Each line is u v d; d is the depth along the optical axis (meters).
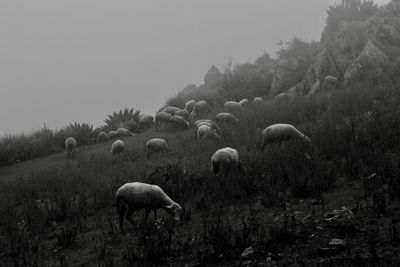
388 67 15.20
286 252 4.31
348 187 6.00
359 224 4.60
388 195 5.30
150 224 5.70
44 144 17.28
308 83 17.84
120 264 4.87
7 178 12.46
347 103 11.92
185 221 5.92
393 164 6.03
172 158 10.97
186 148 11.67
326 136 8.52
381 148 7.12
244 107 17.86
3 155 15.30
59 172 11.58
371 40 16.66
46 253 5.73
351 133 8.23
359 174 6.26
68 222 7.07
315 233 4.60
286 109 13.60
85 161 12.89
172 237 5.39
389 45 17.36
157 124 18.23
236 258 4.41
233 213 5.95
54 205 8.25
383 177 5.70
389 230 4.14
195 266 4.39
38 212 7.53
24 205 8.27
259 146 9.74
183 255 4.76
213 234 4.88
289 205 5.80
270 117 13.12
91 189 8.76
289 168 6.95
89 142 18.06
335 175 6.46
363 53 16.09
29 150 16.47
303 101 14.04
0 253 5.86
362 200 5.39
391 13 19.52
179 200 7.13
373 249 3.78
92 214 7.42
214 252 4.45
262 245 4.52
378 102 10.98
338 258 3.92
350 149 7.34
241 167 7.74
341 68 17.45
